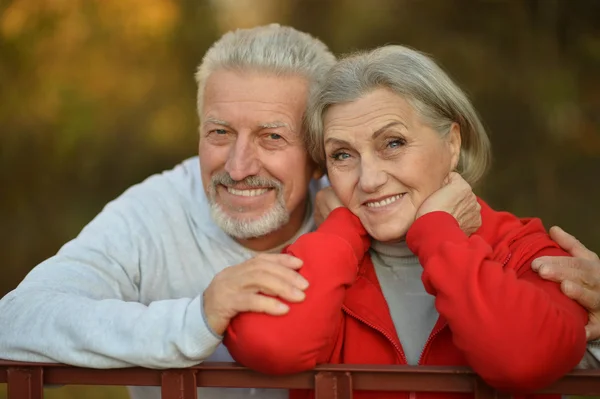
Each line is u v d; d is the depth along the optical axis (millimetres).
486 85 4414
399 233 1821
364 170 1804
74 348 1648
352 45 4668
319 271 1620
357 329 1854
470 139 1989
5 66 4457
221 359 2096
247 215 2088
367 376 1547
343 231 1809
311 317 1562
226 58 2080
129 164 4898
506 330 1484
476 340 1497
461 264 1579
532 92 4336
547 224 4473
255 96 2029
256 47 2072
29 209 4828
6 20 4402
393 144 1809
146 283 2186
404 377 1536
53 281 1934
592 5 4266
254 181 2062
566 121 4387
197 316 1584
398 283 1935
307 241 1678
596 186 4445
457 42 4441
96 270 2051
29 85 4523
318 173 2176
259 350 1542
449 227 1706
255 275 1579
